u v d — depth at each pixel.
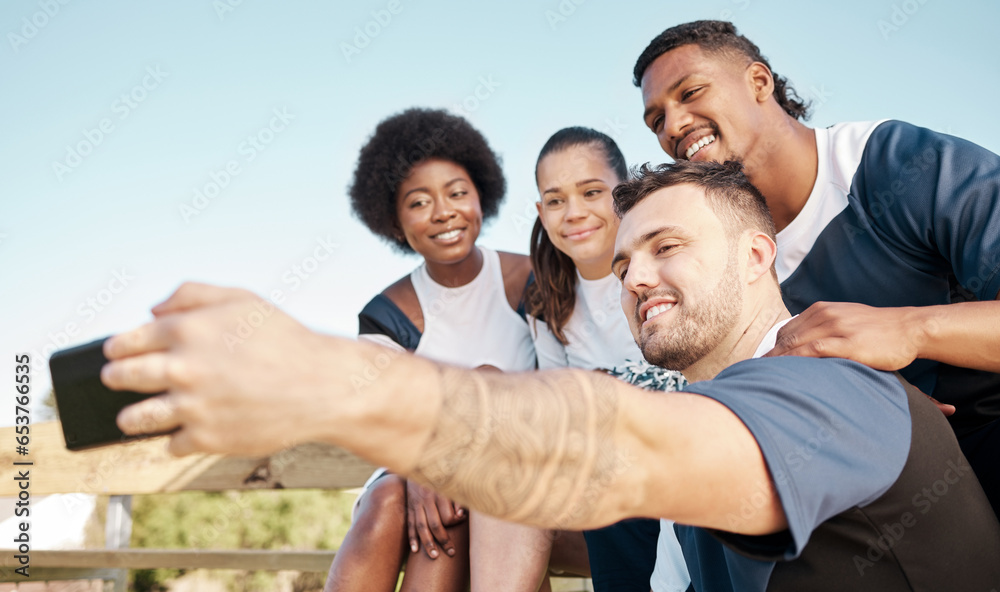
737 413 0.80
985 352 1.28
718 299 1.28
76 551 2.83
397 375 0.59
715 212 1.31
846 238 1.78
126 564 2.76
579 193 2.25
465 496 0.65
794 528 0.77
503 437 0.63
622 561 1.74
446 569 1.66
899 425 0.95
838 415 0.88
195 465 2.89
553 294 2.36
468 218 2.62
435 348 2.57
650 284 1.31
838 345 1.24
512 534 1.61
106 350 0.52
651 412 0.72
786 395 0.86
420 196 2.62
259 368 0.52
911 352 1.26
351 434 0.57
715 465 0.74
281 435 0.54
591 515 0.69
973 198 1.53
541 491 0.66
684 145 2.03
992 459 1.54
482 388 0.64
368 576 1.67
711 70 1.94
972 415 1.60
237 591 6.98
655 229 1.31
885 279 1.72
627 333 2.23
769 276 1.37
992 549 1.02
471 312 2.60
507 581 1.57
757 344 1.32
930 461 0.96
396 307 2.66
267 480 2.74
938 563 0.96
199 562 2.62
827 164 1.83
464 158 2.75
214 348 0.51
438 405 0.60
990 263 1.48
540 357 2.48
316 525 7.23
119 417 0.53
